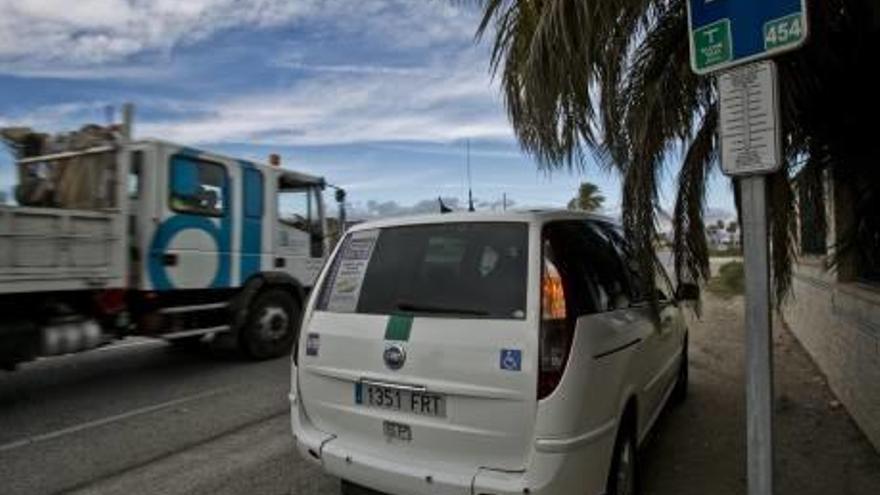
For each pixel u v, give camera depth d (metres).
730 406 6.95
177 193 8.61
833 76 4.49
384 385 3.84
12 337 7.00
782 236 4.38
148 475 5.11
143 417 6.72
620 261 4.67
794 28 2.76
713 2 3.00
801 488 4.83
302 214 10.59
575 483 3.46
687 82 4.38
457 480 3.52
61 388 8.00
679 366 6.59
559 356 3.47
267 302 9.82
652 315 4.76
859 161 4.72
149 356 10.06
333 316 4.17
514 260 3.74
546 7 3.83
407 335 3.80
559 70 3.87
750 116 2.89
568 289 3.65
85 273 7.43
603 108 4.20
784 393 7.54
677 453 5.52
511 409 3.47
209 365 9.41
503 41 4.25
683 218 4.68
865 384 5.93
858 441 5.84
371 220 4.48
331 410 4.08
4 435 6.12
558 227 4.00
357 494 4.43
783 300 4.55
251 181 9.66
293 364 4.36
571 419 3.44
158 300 8.55
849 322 6.58
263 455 5.54
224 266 9.25
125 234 7.98
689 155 4.64
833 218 5.35
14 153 8.36
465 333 3.63
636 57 4.38
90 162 8.19
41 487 4.88
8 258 6.65
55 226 7.10
